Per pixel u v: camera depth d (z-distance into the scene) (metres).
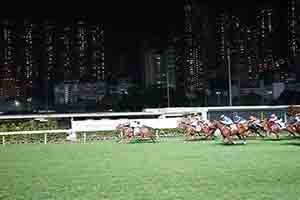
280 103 69.25
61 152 17.91
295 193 8.89
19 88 98.44
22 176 11.98
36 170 13.06
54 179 11.39
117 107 81.75
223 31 94.06
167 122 25.27
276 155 15.12
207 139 22.41
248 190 9.31
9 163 14.73
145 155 16.16
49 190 9.90
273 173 11.40
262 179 10.56
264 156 14.91
